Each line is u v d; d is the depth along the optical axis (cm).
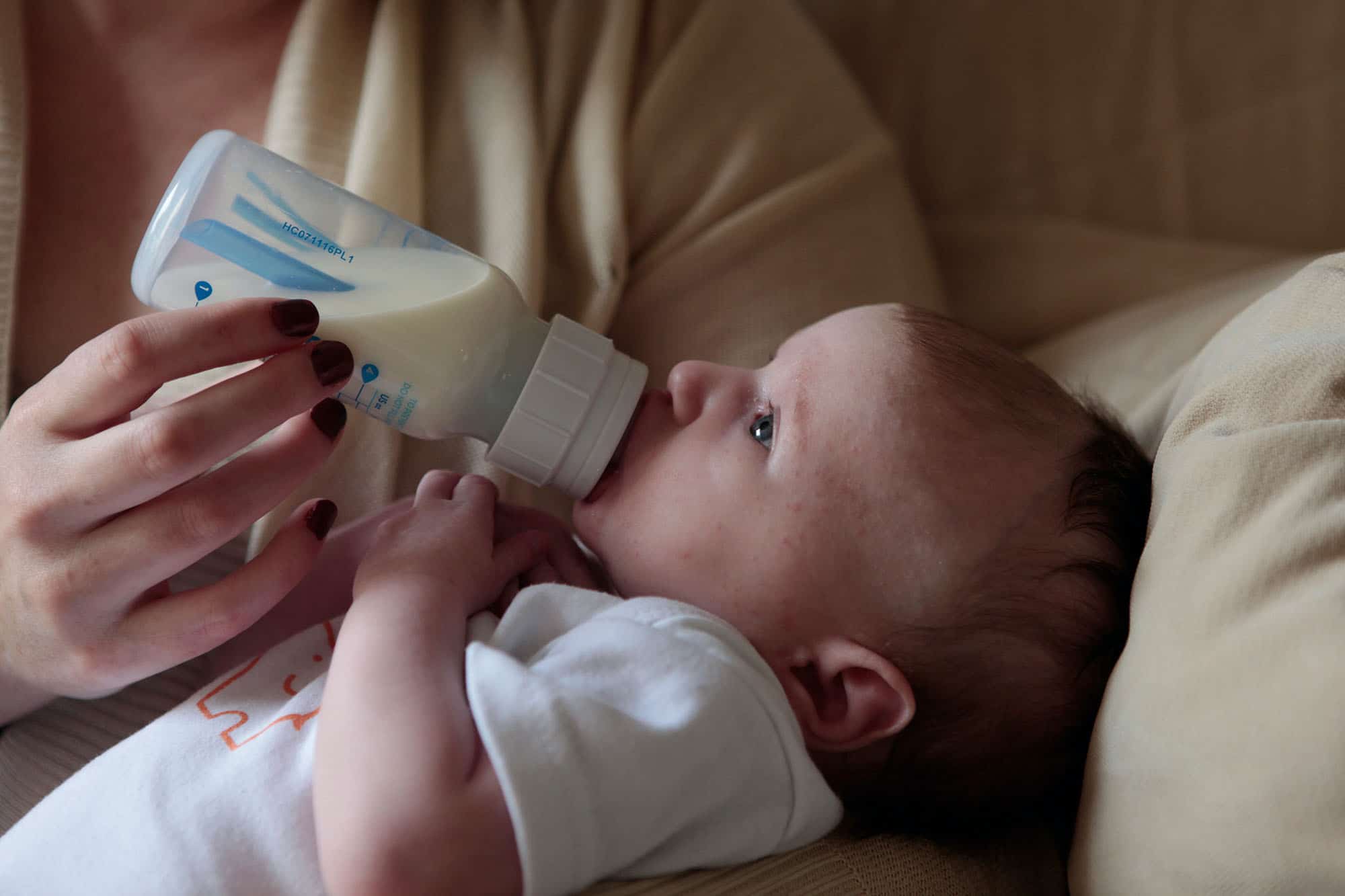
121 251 91
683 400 75
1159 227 131
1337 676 50
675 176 100
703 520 72
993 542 70
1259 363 64
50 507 59
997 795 74
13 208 84
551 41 103
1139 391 97
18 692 73
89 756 79
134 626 63
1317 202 126
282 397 59
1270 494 58
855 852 68
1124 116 131
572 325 73
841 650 69
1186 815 54
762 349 95
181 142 94
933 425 72
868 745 72
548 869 52
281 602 79
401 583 64
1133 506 73
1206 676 55
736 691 60
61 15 94
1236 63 127
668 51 105
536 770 53
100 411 60
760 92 105
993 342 80
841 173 103
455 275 69
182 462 57
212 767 63
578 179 96
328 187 67
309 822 60
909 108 138
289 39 98
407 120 93
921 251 109
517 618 65
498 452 73
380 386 66
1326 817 49
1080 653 71
